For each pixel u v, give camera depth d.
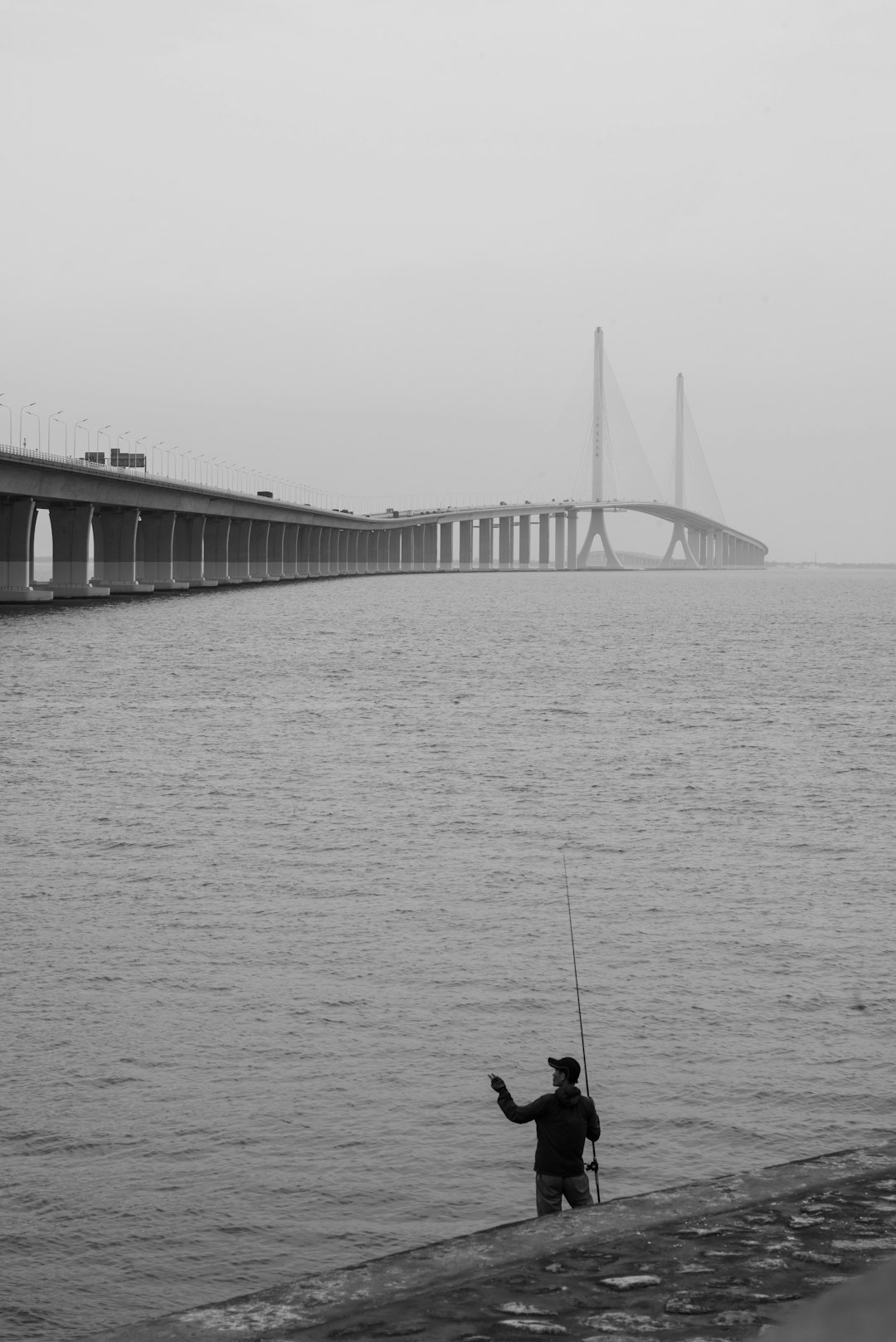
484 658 115.50
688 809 48.66
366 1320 5.82
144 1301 15.98
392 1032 25.12
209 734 67.31
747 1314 5.79
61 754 60.28
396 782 53.91
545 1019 25.94
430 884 36.94
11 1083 22.44
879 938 31.75
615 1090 22.45
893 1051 24.27
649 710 79.94
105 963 29.20
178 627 143.88
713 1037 25.00
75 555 191.88
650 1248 6.71
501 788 52.66
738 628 162.50
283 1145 20.16
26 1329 15.34
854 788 53.38
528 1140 20.39
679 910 34.44
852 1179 7.83
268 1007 26.44
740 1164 19.73
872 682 98.00
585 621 174.00
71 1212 18.08
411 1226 17.83
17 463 143.88
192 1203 18.36
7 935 31.25
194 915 33.34
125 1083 22.50
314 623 156.88
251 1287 16.33
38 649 114.12
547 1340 5.56
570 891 36.34
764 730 70.94
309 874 37.88
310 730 69.25
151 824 44.72
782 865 39.75
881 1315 3.20
